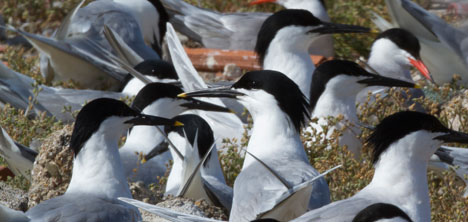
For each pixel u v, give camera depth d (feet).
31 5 60.18
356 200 27.30
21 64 52.34
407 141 27.91
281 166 29.81
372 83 38.70
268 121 31.78
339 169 34.58
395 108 42.91
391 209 22.97
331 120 37.22
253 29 57.62
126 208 27.20
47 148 32.42
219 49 58.03
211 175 32.78
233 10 64.69
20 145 35.58
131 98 42.50
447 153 38.29
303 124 32.12
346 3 62.08
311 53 56.75
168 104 37.76
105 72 49.65
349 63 38.52
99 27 51.65
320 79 38.86
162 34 56.75
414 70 58.08
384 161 28.27
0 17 58.34
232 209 29.37
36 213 26.09
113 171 28.60
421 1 64.18
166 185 34.12
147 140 36.55
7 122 38.99
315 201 29.76
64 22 49.03
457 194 33.27
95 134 28.55
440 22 53.11
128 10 53.78
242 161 35.96
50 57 49.73
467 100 46.85
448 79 54.24
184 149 33.24
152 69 45.32
